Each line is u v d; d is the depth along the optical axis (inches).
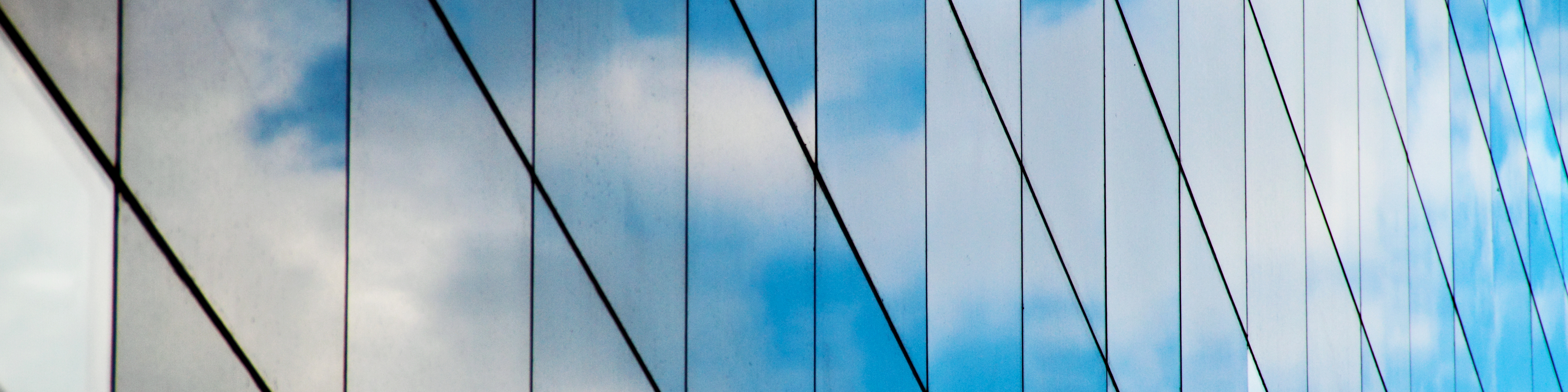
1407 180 805.9
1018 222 514.9
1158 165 585.6
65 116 289.4
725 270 407.2
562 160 366.6
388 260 334.3
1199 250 611.5
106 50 294.2
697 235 399.9
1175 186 596.1
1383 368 772.6
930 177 474.9
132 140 297.7
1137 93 572.7
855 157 447.8
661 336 390.6
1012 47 511.5
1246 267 644.7
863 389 451.8
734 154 410.3
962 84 488.4
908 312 467.8
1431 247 835.4
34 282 285.1
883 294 458.3
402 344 336.8
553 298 364.2
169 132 303.1
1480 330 917.2
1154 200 583.8
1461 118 884.6
